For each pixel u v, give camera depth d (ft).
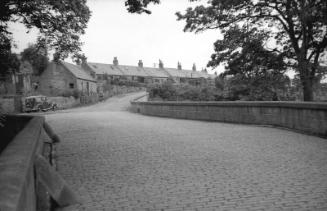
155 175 18.62
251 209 12.82
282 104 37.81
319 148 25.27
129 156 24.43
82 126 49.16
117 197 14.82
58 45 49.21
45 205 12.21
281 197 14.14
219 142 30.01
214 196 14.58
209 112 55.31
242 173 18.52
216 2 68.39
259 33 68.69
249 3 66.80
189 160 22.45
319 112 31.14
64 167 21.07
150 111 80.02
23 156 7.80
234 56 71.77
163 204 13.75
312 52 66.90
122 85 266.16
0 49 37.06
